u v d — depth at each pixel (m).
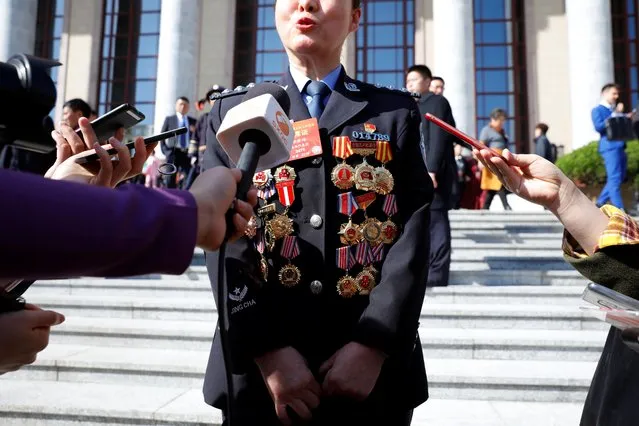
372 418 1.40
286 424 1.30
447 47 15.05
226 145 1.18
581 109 14.34
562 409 3.21
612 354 1.31
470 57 14.98
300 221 1.45
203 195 0.83
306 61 1.62
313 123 1.50
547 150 11.50
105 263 0.71
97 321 4.64
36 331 1.01
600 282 1.32
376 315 1.29
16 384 3.59
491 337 3.98
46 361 3.72
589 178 10.64
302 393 1.28
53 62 1.01
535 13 18.44
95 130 1.51
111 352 4.03
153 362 3.69
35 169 1.74
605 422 1.25
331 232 1.45
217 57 18.78
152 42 19.12
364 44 18.73
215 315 4.69
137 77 19.03
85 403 3.16
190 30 15.61
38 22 19.50
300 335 1.40
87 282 5.66
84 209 0.69
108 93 19.05
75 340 4.32
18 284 1.20
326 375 1.30
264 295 1.40
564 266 6.31
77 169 1.38
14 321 0.98
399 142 1.55
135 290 5.57
